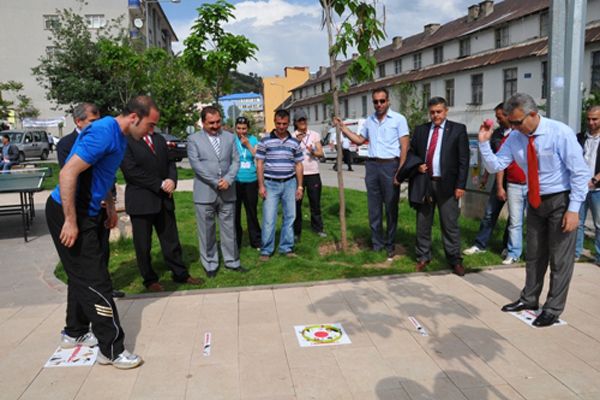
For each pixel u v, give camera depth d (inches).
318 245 270.2
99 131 128.6
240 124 257.3
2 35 1417.3
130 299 190.1
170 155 204.2
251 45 338.3
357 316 167.8
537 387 120.2
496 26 1077.8
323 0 227.0
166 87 1003.9
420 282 202.7
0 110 1289.4
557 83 222.1
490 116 1085.1
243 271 222.8
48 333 160.9
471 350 140.6
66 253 134.1
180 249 208.1
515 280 202.8
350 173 778.2
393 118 236.1
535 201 156.1
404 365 132.6
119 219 302.0
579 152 148.5
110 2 1398.9
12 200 506.3
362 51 225.5
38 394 122.7
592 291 186.4
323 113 1948.8
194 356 140.9
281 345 146.7
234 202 221.1
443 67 1258.6
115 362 134.8
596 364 131.1
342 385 123.3
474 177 315.3
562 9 217.6
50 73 777.6
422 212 219.0
